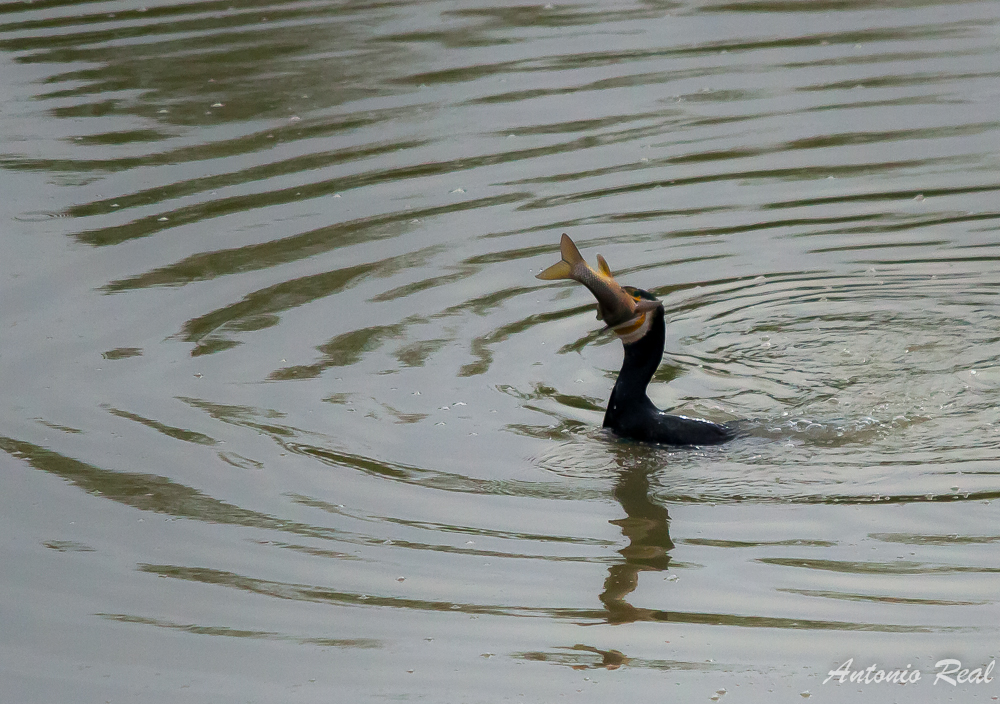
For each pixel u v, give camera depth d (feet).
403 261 46.80
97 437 34.94
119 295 44.24
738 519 30.32
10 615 27.55
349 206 51.67
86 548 29.94
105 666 25.90
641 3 80.43
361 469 33.06
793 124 59.11
